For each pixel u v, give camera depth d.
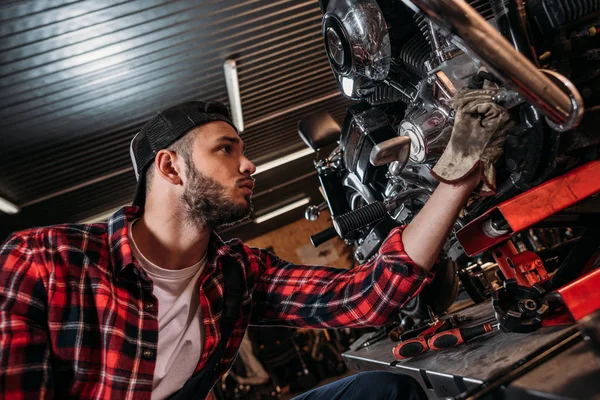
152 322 0.96
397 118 1.60
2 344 0.81
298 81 6.13
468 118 0.89
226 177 1.03
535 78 0.76
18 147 5.12
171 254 1.05
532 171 0.98
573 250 1.15
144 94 5.11
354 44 1.26
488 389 0.85
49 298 0.88
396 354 1.39
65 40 4.02
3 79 4.15
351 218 1.46
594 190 1.06
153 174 1.06
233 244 1.17
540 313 1.01
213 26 4.62
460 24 0.74
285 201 10.30
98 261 0.95
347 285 1.08
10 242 0.92
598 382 0.71
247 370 6.70
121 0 3.89
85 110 4.95
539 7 0.99
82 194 6.59
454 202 0.91
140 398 0.92
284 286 1.17
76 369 0.89
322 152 8.20
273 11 4.77
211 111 1.08
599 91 1.02
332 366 6.98
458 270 2.00
